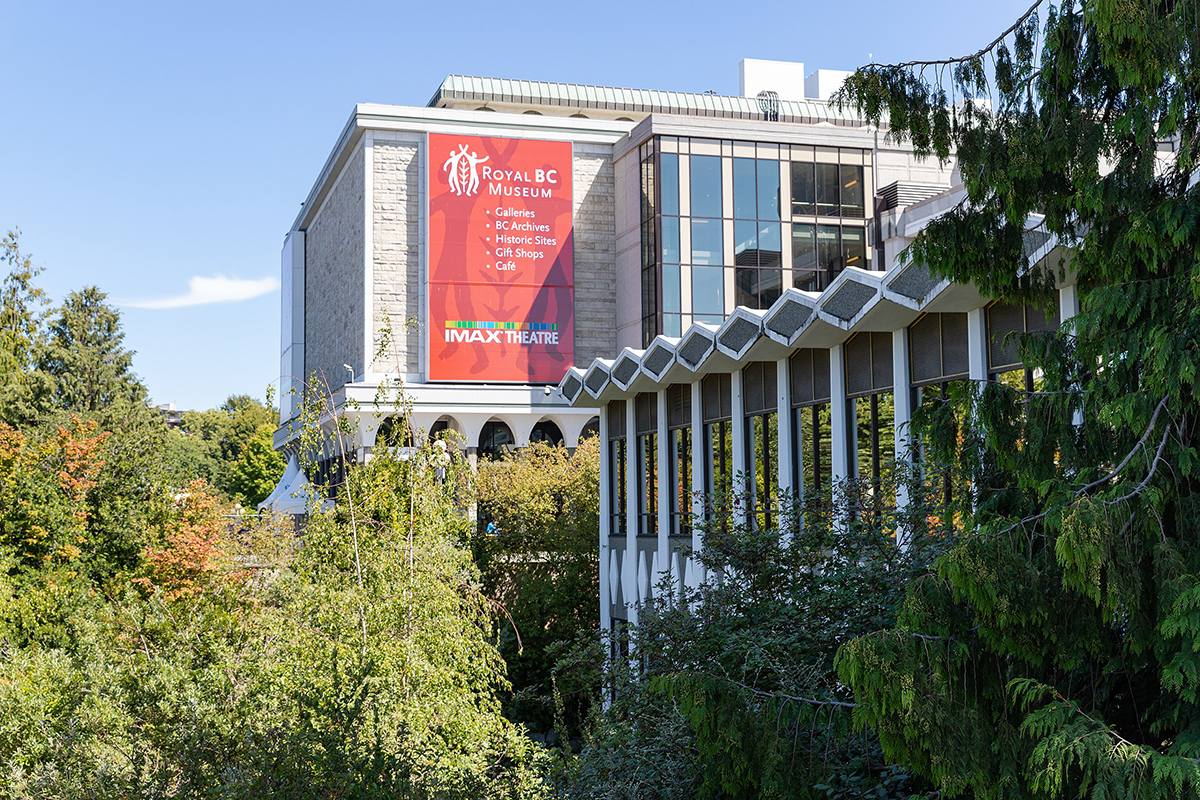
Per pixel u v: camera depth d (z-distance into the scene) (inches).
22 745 459.5
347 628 515.8
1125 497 213.3
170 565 872.3
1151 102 229.0
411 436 612.4
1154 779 185.6
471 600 591.2
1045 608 217.8
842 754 323.0
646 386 889.5
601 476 1045.8
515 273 1771.7
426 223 1742.1
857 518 437.7
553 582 1194.0
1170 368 219.1
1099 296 243.0
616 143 1833.2
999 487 269.4
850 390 638.5
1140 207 242.8
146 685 464.8
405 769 371.6
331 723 389.4
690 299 1676.9
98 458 939.3
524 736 512.4
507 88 2059.5
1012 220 267.4
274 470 3341.5
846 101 280.8
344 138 1830.7
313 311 2343.8
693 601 456.4
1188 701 217.3
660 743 373.7
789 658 350.9
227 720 411.2
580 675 495.5
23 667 566.6
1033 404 255.4
